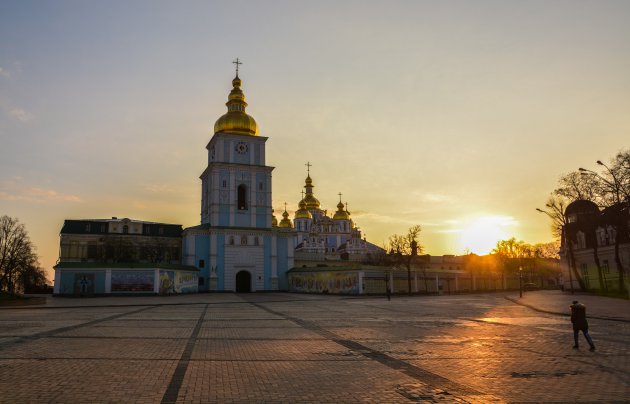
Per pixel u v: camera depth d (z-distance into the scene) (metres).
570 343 18.50
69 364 13.97
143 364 14.03
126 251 86.12
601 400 10.28
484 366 13.87
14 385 11.35
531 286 106.56
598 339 19.62
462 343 18.50
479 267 107.94
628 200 53.84
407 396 10.59
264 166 85.31
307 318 29.95
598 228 73.06
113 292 63.88
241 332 22.30
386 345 18.02
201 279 79.81
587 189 63.88
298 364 14.18
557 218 73.69
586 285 75.62
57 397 10.32
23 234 89.94
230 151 84.44
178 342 18.78
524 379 12.20
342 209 154.88
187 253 80.31
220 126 86.94
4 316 31.88
